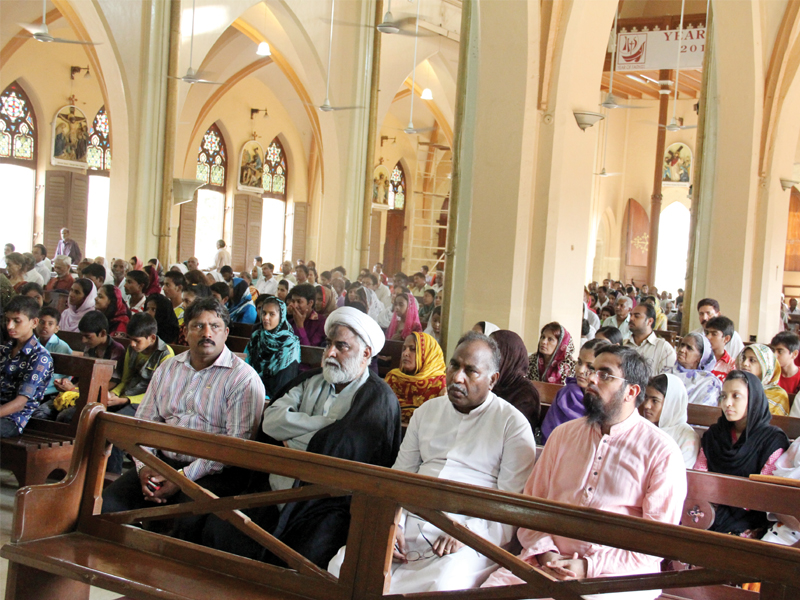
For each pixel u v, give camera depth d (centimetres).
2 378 492
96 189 2327
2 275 722
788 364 639
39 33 1233
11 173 2155
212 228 2655
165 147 1354
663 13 2711
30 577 299
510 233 767
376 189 2969
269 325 529
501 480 334
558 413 446
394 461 367
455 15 1928
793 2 1157
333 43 1684
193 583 278
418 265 3106
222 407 389
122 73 1298
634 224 3181
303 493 278
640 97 3108
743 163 1172
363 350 366
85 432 321
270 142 2789
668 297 2488
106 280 1167
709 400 579
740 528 366
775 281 1337
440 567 298
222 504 292
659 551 225
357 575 266
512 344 459
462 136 890
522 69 753
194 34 1470
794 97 1240
